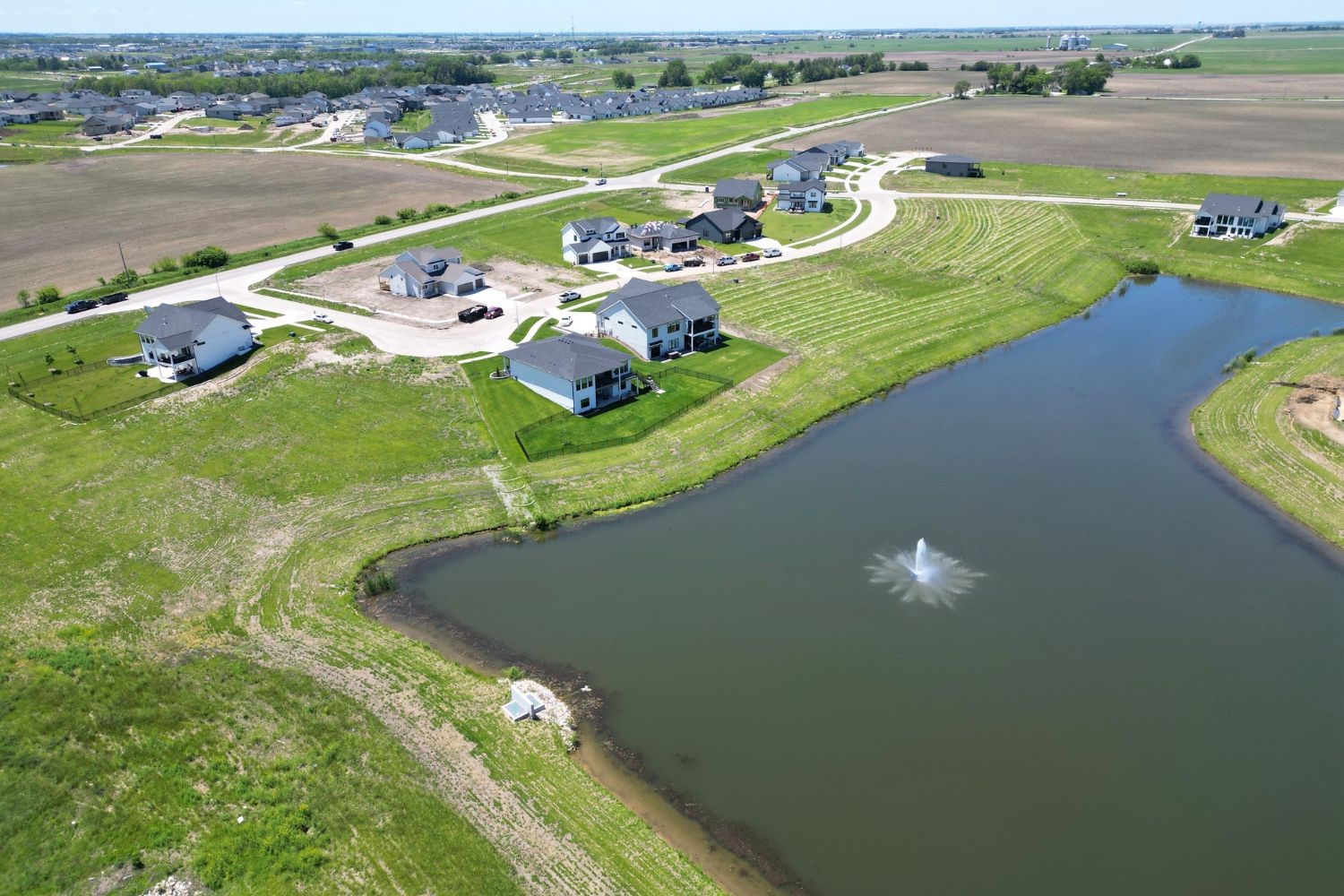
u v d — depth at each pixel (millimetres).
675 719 41719
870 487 63406
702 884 33344
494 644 47219
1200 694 43156
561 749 39906
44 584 52000
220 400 75125
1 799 36812
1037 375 82875
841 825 36094
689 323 84688
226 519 59000
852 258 115750
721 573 53250
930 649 46469
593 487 63000
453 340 87812
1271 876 33812
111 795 37312
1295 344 85250
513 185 167875
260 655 46062
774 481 64500
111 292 100812
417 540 56969
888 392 79688
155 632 47906
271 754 39312
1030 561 54219
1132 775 38469
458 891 32906
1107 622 48531
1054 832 35688
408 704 42531
